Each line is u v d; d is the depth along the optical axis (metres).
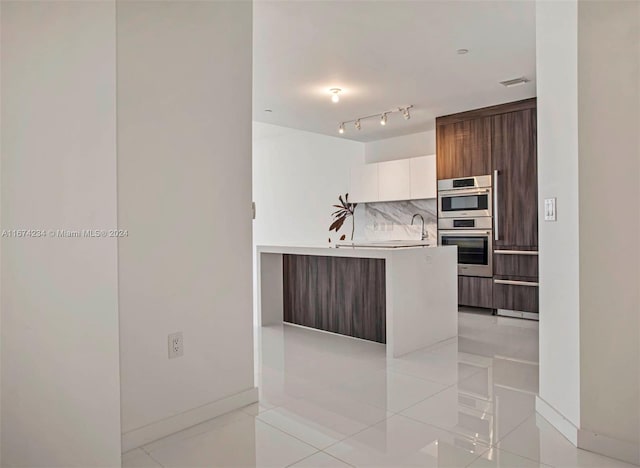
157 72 2.36
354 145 7.70
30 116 1.61
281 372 3.41
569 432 2.27
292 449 2.22
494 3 3.04
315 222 8.28
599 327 2.14
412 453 2.17
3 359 1.59
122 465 2.07
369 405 2.76
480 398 2.86
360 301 4.50
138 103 2.28
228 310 2.69
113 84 1.81
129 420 2.25
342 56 3.93
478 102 5.36
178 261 2.45
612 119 2.10
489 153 5.56
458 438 2.32
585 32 2.15
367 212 7.50
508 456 2.13
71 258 1.72
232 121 2.72
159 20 2.37
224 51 2.68
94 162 1.75
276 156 8.98
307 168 8.41
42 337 1.66
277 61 4.04
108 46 1.77
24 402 1.63
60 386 1.71
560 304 2.38
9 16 1.57
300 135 8.51
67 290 1.71
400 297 3.84
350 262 4.57
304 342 4.36
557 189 2.41
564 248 2.34
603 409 2.14
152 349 2.34
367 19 3.25
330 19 3.24
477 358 3.76
